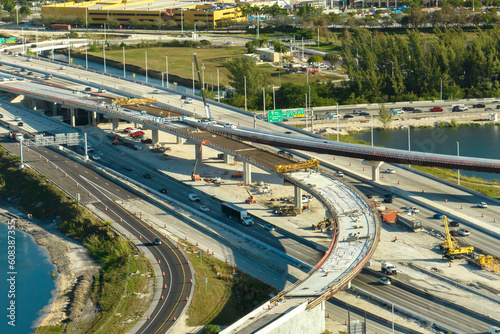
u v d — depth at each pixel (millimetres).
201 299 169375
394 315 161125
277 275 184250
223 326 158500
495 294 170625
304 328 146625
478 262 186625
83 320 166250
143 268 187500
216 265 188625
